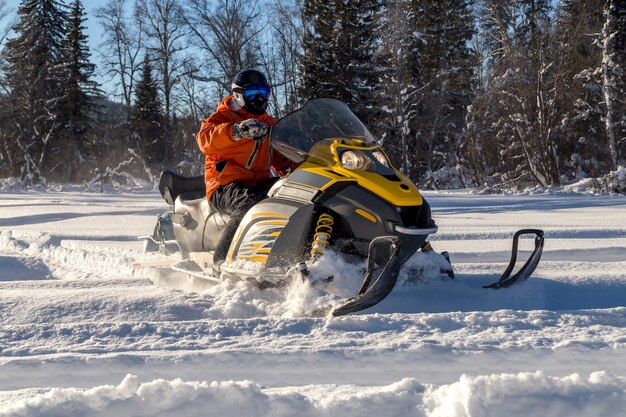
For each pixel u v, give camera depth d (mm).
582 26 26062
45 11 38844
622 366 2387
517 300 3768
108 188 28047
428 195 19859
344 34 32562
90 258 6051
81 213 11500
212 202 4375
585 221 9312
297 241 3646
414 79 34750
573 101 26438
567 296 3939
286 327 2904
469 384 1859
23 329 2898
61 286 4449
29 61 35781
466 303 3697
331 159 3736
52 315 3352
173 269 4547
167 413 1834
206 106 36688
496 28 32719
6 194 22641
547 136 25516
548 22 25906
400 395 1910
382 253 3557
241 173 4289
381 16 31078
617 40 28875
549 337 2703
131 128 37875
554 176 25609
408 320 2959
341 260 3535
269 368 2418
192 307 3473
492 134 29422
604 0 28781
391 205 3543
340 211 3578
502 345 2592
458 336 2740
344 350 2561
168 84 36156
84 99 40844
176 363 2445
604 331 2789
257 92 4383
